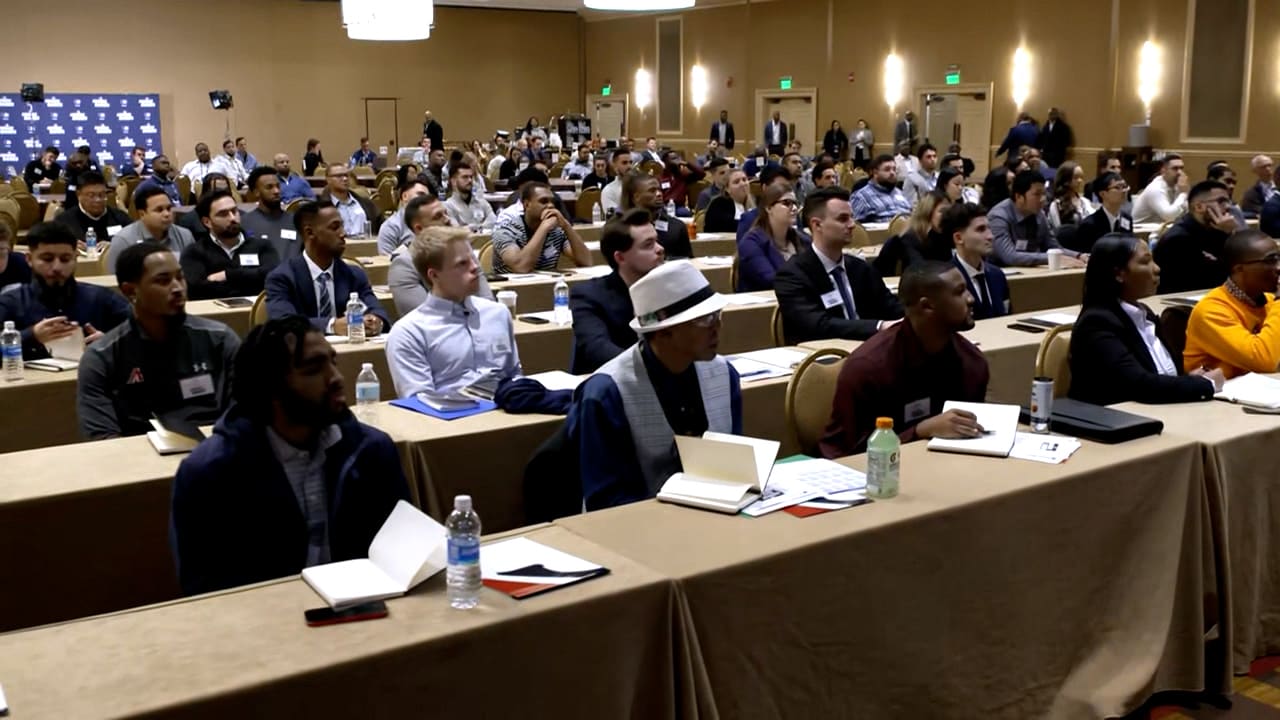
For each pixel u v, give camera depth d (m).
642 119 25.31
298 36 23.47
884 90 20.27
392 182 13.60
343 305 5.07
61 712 1.60
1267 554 3.14
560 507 2.97
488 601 1.98
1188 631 2.95
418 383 3.83
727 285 7.23
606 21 25.83
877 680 2.39
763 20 22.41
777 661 2.23
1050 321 5.07
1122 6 16.59
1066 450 2.88
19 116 21.20
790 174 12.46
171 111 22.45
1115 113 16.84
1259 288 3.95
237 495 2.25
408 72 24.67
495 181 17.16
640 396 2.77
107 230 8.57
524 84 25.92
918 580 2.44
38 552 2.78
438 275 3.91
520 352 5.06
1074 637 2.75
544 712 1.95
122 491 2.86
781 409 4.00
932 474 2.72
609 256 4.14
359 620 1.90
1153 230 9.69
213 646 1.81
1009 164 13.66
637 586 2.04
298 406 2.24
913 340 3.16
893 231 9.16
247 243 6.20
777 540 2.28
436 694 1.84
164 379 3.49
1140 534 2.87
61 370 4.30
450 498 3.28
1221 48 15.46
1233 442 3.02
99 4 21.59
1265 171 10.97
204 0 22.48
